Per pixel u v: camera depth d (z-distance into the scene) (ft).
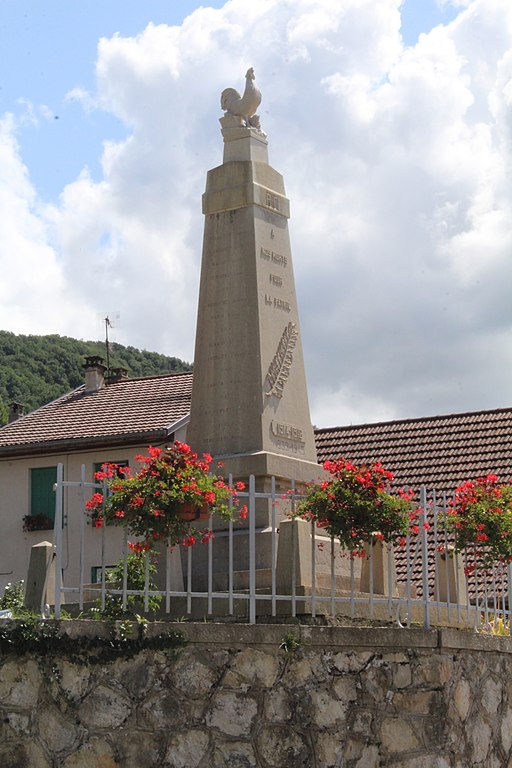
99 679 36.86
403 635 39.88
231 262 50.24
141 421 110.93
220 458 48.55
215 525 47.93
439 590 46.75
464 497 46.19
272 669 37.78
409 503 42.16
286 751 37.50
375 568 46.88
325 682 38.32
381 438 78.54
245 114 51.80
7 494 112.78
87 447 109.19
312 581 40.01
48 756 36.60
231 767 36.94
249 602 39.83
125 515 38.55
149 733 36.68
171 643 37.09
